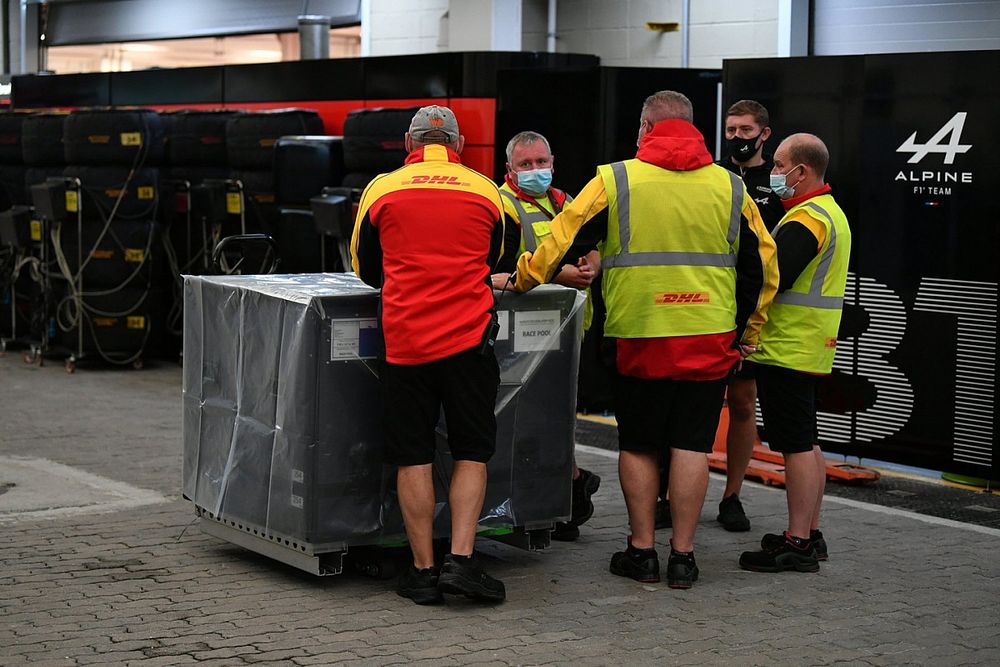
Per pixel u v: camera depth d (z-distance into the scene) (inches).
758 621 189.6
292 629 184.2
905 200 285.3
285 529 200.2
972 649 179.3
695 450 204.8
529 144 220.2
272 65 436.1
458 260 191.2
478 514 196.1
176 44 708.7
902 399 289.4
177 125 436.5
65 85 527.8
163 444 317.1
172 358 465.7
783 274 210.2
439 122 197.8
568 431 216.5
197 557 220.4
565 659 173.0
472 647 177.0
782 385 214.5
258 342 205.3
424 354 189.5
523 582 208.2
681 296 199.5
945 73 277.6
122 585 204.4
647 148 201.8
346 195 367.9
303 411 194.4
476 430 193.9
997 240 274.4
